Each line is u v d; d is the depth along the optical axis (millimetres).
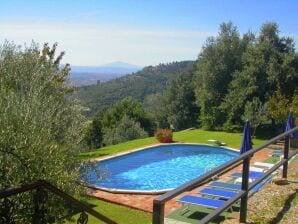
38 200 3471
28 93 8914
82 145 11602
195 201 11508
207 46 44312
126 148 29797
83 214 4047
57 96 11750
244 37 44719
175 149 31141
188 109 55781
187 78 57125
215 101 43625
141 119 54438
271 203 6859
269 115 35844
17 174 6883
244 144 15398
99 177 12305
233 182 15789
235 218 6191
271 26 41094
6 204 4434
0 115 7297
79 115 12055
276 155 23922
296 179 8445
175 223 11023
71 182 9109
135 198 15180
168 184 21031
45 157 7371
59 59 13195
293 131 8336
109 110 56062
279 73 38875
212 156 28578
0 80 9641
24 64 11258
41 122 7859
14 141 6961
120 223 12422
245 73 40125
